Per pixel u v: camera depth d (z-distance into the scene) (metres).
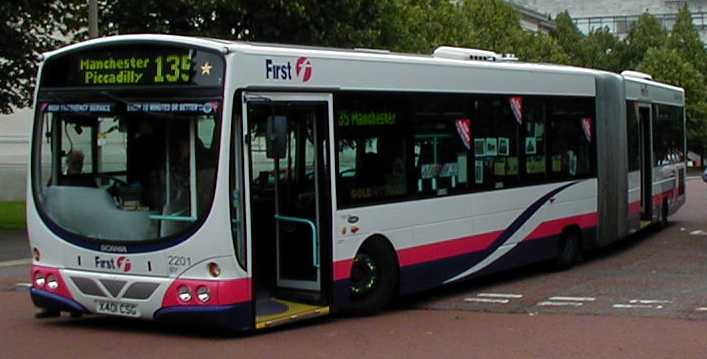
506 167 16.02
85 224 11.69
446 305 14.07
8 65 27.31
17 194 38.78
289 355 10.48
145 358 10.38
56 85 12.03
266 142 11.41
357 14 31.64
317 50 12.38
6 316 13.13
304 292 12.39
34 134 12.12
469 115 15.09
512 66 16.31
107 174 11.64
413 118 13.85
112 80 11.63
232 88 11.06
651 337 11.21
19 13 26.41
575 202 18.08
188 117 11.16
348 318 12.88
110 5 29.27
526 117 16.66
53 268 11.91
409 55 14.29
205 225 10.99
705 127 79.81
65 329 12.07
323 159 12.30
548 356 10.34
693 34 88.25
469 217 15.00
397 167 13.54
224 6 29.03
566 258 17.86
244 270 11.20
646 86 23.12
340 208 12.48
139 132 11.44
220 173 10.97
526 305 13.91
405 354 10.52
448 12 55.75
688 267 18.02
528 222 16.56
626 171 20.48
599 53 90.06
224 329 11.38
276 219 12.48
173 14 29.44
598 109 19.16
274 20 29.67
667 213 25.55
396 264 13.51
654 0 124.81
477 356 10.40
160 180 11.30
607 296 14.52
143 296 11.29
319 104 12.27
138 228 11.35
